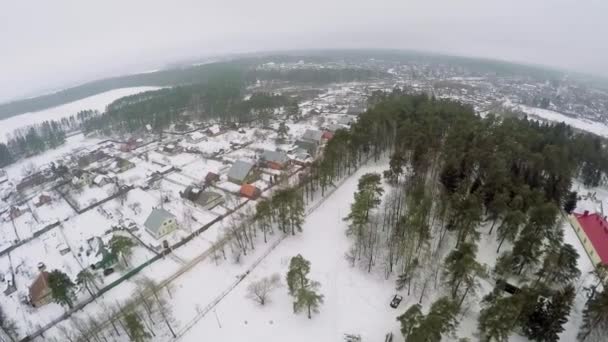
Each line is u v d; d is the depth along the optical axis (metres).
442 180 68.94
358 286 51.12
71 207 87.12
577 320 43.09
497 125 97.25
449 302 39.28
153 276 57.62
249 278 55.00
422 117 94.19
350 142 82.56
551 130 99.94
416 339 33.75
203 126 161.38
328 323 45.31
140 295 49.22
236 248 61.88
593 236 55.72
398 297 47.62
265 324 46.09
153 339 44.66
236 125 157.25
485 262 53.97
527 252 46.53
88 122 172.88
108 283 56.72
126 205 84.88
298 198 65.31
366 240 59.97
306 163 99.75
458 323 38.97
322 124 149.50
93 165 116.12
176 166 108.56
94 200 89.00
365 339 42.50
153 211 72.19
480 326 38.66
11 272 62.72
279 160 100.50
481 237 59.84
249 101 169.50
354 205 59.97
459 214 54.44
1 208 91.69
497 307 36.47
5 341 46.91
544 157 73.44
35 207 88.94
